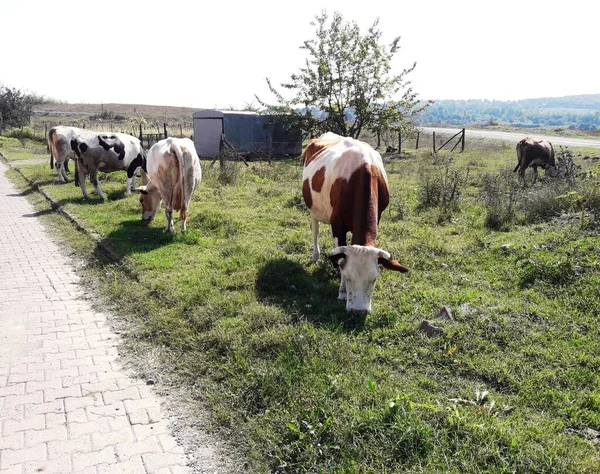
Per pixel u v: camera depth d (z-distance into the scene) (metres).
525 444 3.08
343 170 5.61
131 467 3.15
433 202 10.33
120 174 15.32
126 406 3.80
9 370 4.32
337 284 6.00
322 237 7.98
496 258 6.74
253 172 16.06
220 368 4.18
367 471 2.92
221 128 23.14
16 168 18.08
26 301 5.89
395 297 5.55
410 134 24.62
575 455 2.98
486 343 4.45
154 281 6.11
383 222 8.95
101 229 8.70
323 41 22.98
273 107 24.08
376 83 23.33
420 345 4.45
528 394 3.69
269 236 8.20
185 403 3.83
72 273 6.91
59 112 70.00
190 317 5.13
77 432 3.49
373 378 3.92
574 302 5.20
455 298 5.40
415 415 3.30
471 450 3.03
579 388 3.77
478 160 19.34
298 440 3.19
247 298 5.48
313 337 4.48
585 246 6.41
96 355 4.60
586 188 8.58
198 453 3.28
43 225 9.64
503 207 9.01
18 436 3.44
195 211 9.82
